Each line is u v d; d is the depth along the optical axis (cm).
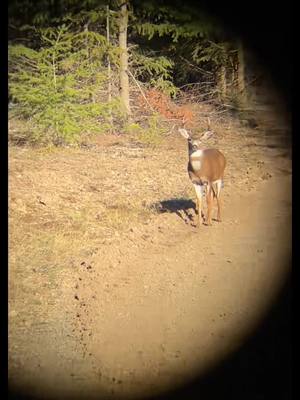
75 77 1568
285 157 1470
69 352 525
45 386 470
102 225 895
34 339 546
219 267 713
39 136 1433
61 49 1491
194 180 889
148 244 813
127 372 489
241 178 1248
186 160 1449
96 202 1028
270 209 995
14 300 625
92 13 1666
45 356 518
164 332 555
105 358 512
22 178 1124
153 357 511
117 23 1708
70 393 461
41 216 921
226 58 1956
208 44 1980
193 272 701
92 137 1584
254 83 2014
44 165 1269
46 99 1408
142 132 1639
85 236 835
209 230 876
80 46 1680
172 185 1190
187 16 1811
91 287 665
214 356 509
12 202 958
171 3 1806
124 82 1716
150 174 1271
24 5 1625
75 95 1455
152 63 1814
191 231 875
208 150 905
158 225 897
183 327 564
